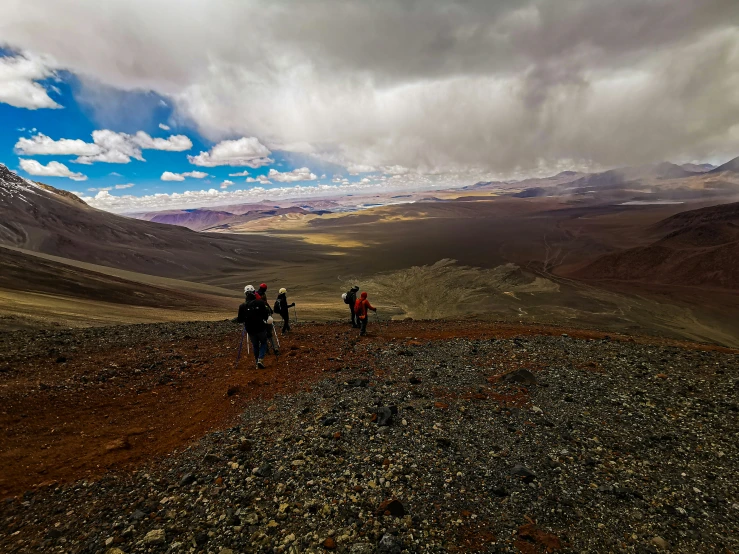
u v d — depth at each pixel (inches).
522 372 346.3
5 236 6998.0
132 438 255.0
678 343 545.0
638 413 280.7
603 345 466.3
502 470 213.5
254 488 197.5
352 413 280.7
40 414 277.4
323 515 177.2
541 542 161.6
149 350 462.0
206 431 264.8
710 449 231.6
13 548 154.9
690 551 157.5
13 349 428.5
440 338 532.7
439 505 184.7
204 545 158.4
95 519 174.2
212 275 7111.2
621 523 173.9
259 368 392.2
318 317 2025.1
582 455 228.4
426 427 260.2
